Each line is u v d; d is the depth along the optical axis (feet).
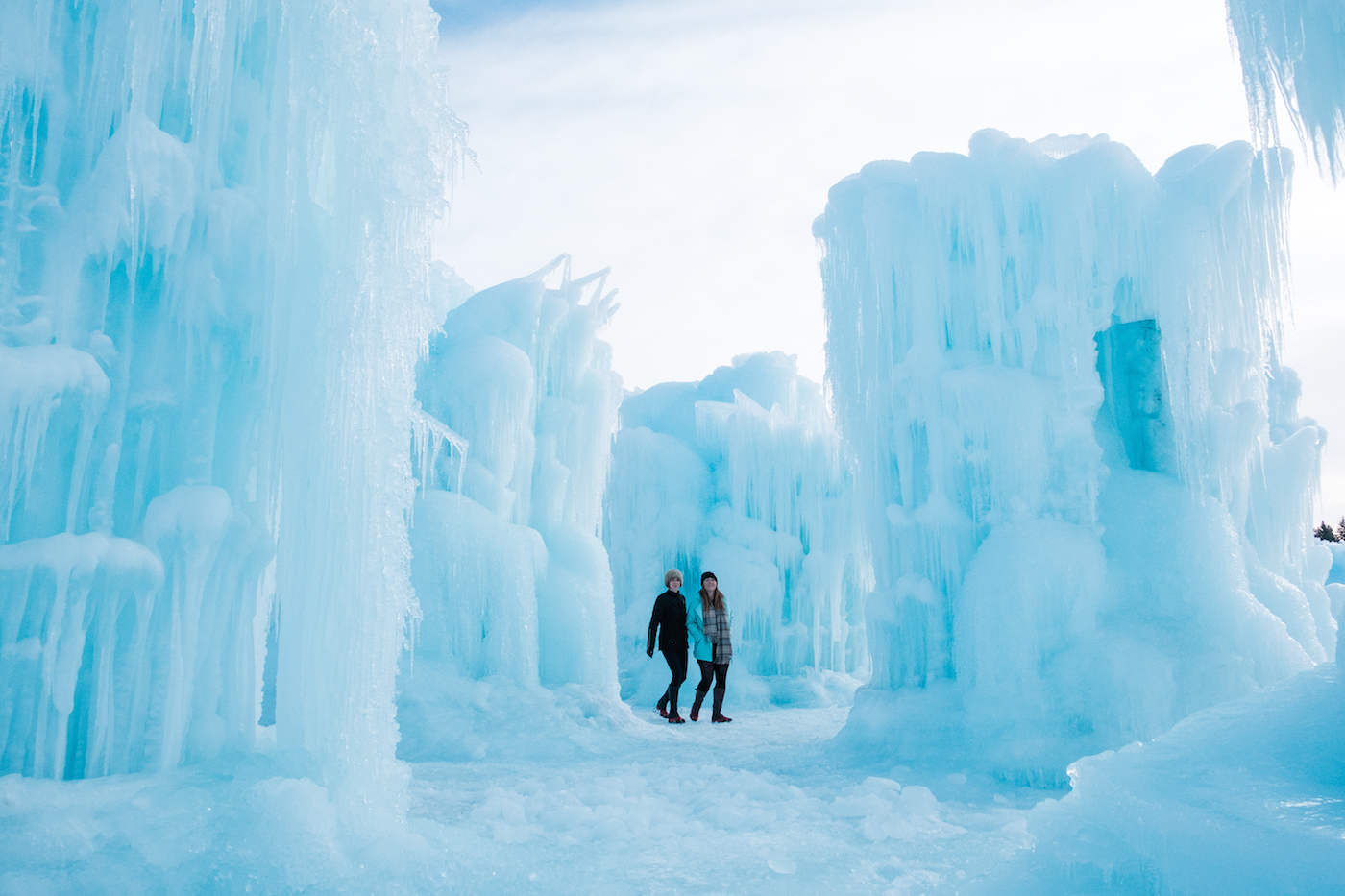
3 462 8.41
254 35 11.40
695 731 26.58
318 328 10.25
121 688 9.33
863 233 20.98
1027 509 17.98
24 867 7.19
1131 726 15.35
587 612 28.12
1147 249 18.28
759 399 49.14
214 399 10.38
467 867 8.99
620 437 45.11
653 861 9.84
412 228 11.16
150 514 9.56
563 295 32.37
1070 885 7.49
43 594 8.67
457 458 27.04
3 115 8.93
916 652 19.40
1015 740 15.94
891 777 16.12
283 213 10.53
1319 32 9.09
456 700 22.71
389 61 10.68
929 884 8.87
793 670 41.42
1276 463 19.83
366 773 9.78
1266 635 16.33
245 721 10.39
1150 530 17.75
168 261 10.02
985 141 19.58
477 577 25.02
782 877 9.25
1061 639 16.87
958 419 19.11
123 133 9.55
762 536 42.24
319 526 9.94
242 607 10.52
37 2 9.26
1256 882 5.89
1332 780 6.86
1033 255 19.24
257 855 7.95
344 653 9.80
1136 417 19.66
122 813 8.01
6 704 8.45
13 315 8.81
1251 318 18.17
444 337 29.35
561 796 13.67
